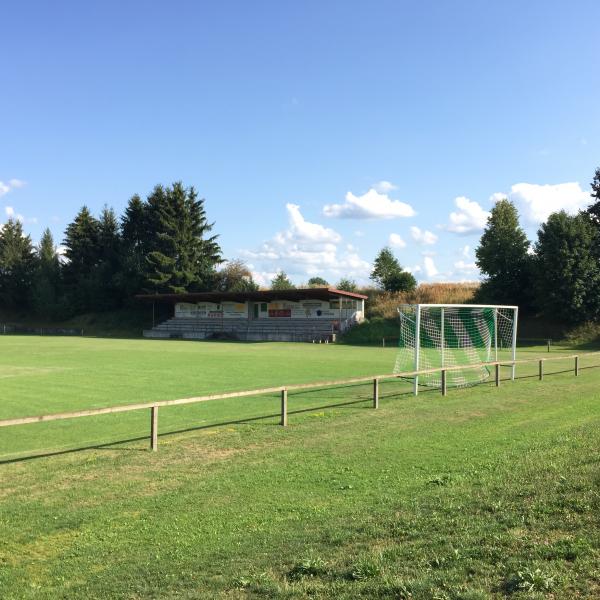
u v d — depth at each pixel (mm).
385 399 14977
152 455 9336
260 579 4469
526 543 4512
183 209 73500
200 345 44250
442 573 4137
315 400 15133
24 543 5859
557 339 44375
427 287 63594
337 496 6992
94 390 17672
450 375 21000
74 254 78250
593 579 3809
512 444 9328
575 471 6602
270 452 9414
